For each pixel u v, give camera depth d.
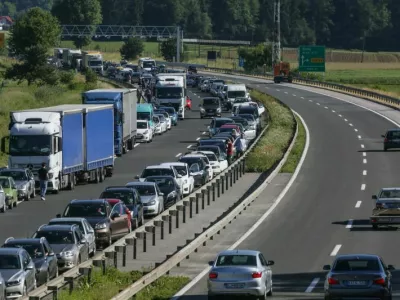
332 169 172.88
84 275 73.12
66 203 135.12
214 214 126.38
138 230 97.31
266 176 155.38
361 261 70.75
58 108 153.62
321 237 108.69
